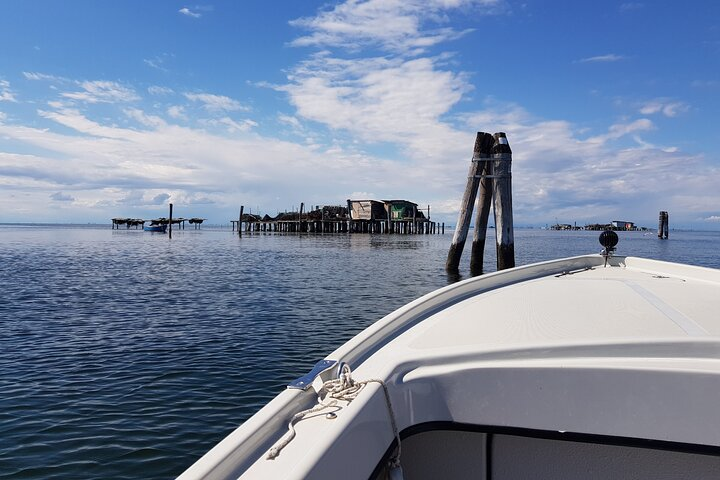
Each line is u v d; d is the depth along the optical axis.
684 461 2.07
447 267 22.58
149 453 5.63
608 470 2.11
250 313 13.74
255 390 7.53
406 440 2.20
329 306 14.97
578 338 2.28
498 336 2.54
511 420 2.02
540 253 43.94
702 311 3.11
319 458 1.36
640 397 1.96
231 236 89.38
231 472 1.33
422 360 2.10
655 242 82.31
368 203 92.94
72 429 6.16
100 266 28.83
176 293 17.72
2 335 10.98
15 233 110.12
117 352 9.55
